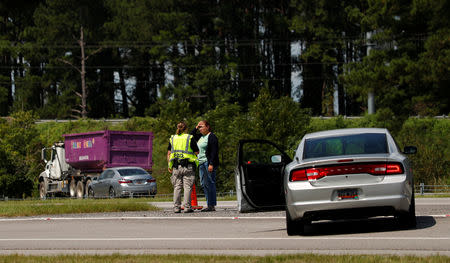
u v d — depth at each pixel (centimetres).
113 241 3269
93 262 2417
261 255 2644
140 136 11444
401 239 2986
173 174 5188
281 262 2334
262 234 3491
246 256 2522
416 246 2767
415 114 18950
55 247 3077
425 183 11800
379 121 17200
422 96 16688
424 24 17800
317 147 3497
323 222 4078
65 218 4928
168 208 6088
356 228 3584
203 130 5228
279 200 3947
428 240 2927
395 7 17538
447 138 18238
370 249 2733
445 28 16150
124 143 11331
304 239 3162
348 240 3031
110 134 11200
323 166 3247
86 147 11488
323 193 3222
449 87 16262
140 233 3697
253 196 3934
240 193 3991
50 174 12456
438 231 3259
